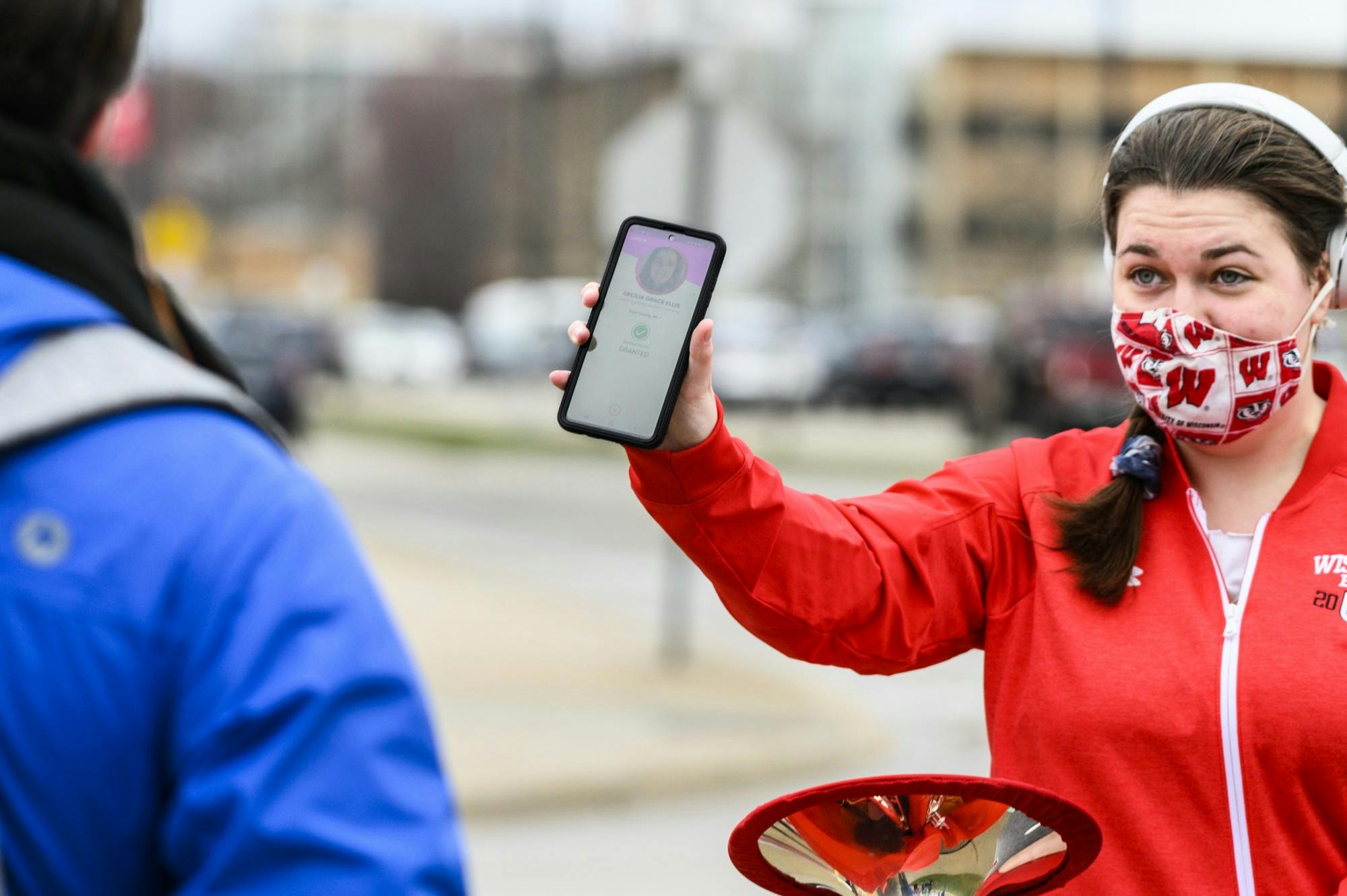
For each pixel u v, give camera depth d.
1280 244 2.81
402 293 82.69
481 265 81.12
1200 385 2.83
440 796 1.84
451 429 36.91
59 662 1.76
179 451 1.83
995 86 70.62
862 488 24.34
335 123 97.88
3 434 1.78
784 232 11.53
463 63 85.75
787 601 2.81
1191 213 2.82
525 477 27.80
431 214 82.12
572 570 17.59
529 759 9.55
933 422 39.53
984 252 70.62
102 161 2.04
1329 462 2.86
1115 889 2.73
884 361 41.25
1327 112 64.88
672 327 2.69
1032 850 2.57
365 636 1.83
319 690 1.78
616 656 12.59
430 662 12.23
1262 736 2.68
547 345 56.50
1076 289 33.44
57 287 1.86
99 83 1.97
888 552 2.89
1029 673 2.87
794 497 2.84
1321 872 2.70
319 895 1.73
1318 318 2.89
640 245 2.74
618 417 2.67
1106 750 2.76
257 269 94.31
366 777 1.78
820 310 68.69
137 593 1.78
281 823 1.74
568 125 73.00
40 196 1.90
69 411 1.80
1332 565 2.78
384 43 109.94
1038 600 2.88
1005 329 28.39
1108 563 2.83
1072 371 26.75
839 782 2.47
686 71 11.57
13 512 1.79
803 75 68.06
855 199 69.56
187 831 1.76
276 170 98.00
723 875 8.07
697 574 17.41
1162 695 2.73
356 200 92.38
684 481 2.72
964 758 10.23
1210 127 2.83
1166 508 2.89
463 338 59.50
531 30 74.56
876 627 2.89
